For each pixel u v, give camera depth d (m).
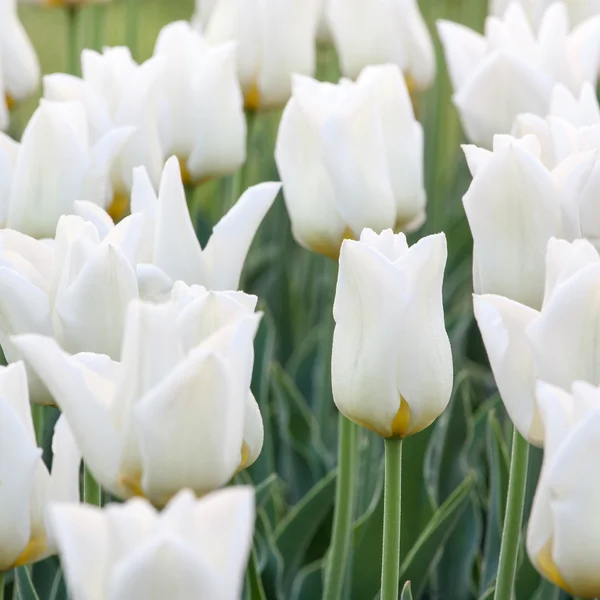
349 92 1.60
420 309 1.44
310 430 1.92
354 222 1.62
